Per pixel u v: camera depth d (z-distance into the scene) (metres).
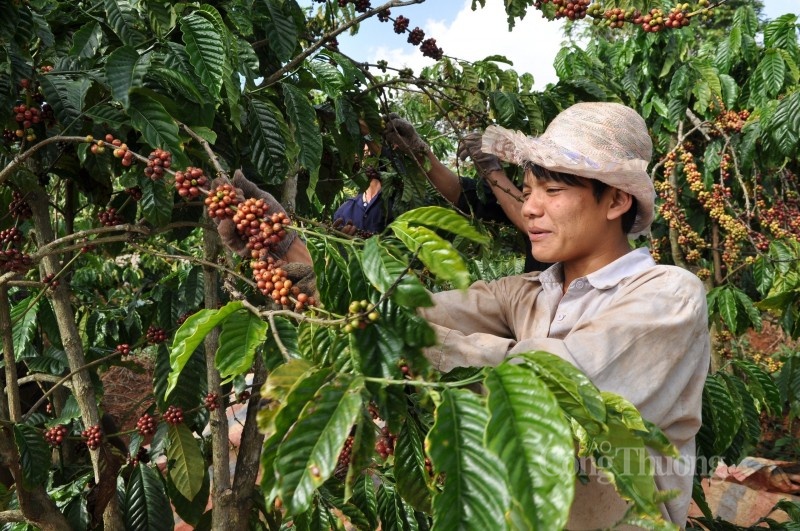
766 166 4.21
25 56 1.58
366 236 2.18
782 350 6.08
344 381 0.85
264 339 1.07
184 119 1.55
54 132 1.71
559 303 1.44
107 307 3.22
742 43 4.35
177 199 1.99
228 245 1.28
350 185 3.30
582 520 1.26
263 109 1.67
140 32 1.57
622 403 0.91
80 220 3.94
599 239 1.39
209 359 1.82
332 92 1.78
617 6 1.88
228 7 1.65
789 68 4.22
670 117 4.29
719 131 4.24
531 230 1.40
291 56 1.79
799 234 4.15
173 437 1.98
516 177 2.48
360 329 1.07
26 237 2.43
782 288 3.58
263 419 0.85
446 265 0.92
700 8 1.67
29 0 1.54
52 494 2.03
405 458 1.15
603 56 5.11
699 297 1.22
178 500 2.14
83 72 1.46
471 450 0.78
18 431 1.62
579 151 1.30
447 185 2.38
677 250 4.61
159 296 2.63
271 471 0.79
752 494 3.47
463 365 1.19
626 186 1.30
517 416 0.76
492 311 1.54
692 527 2.26
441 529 0.73
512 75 2.43
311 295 1.25
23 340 2.31
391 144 2.24
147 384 6.25
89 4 1.73
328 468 0.76
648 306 1.20
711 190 4.51
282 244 1.32
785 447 4.82
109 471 1.88
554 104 2.26
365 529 1.54
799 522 2.27
